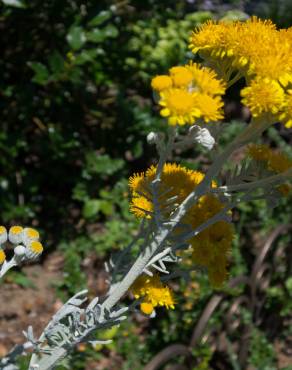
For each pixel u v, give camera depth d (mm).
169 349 518
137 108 730
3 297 652
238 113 874
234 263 693
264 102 211
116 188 733
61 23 649
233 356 595
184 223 251
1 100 687
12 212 701
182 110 207
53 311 648
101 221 738
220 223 259
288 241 708
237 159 794
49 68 670
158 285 261
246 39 222
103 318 249
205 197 258
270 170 256
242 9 948
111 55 709
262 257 638
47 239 717
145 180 259
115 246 693
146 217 258
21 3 604
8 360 260
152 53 737
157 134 236
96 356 596
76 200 758
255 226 730
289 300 678
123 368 599
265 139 843
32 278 677
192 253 258
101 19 643
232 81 235
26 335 259
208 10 893
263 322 677
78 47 634
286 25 994
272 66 214
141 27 756
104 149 746
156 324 632
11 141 685
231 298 640
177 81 212
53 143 691
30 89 677
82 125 709
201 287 636
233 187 241
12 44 678
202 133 230
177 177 258
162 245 250
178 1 857
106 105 739
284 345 675
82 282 669
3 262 263
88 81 724
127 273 256
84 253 706
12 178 708
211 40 230
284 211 737
